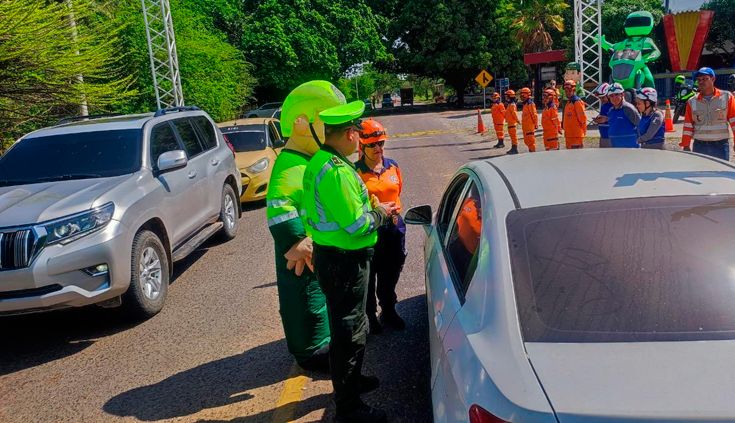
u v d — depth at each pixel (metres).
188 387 4.28
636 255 2.34
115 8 19.73
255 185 10.95
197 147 7.92
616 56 16.45
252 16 37.12
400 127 29.97
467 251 2.87
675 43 28.70
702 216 2.47
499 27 44.31
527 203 2.67
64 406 4.18
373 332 4.81
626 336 2.05
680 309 2.13
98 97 12.62
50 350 5.19
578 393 1.79
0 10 9.76
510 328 2.12
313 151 3.91
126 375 4.57
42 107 11.91
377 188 4.55
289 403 3.91
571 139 11.51
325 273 3.36
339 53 40.28
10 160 6.32
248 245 8.34
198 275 7.09
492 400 1.87
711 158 3.17
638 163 3.05
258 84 36.66
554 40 44.78
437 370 2.58
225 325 5.39
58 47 11.40
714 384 1.78
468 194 3.37
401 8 46.91
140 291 5.52
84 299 4.99
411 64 46.66
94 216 5.12
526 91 14.44
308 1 38.72
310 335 4.25
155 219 6.03
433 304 3.09
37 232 4.86
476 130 24.16
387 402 3.79
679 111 20.05
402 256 4.72
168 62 19.34
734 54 34.00
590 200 2.63
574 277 2.29
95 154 6.31
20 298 4.82
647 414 1.67
